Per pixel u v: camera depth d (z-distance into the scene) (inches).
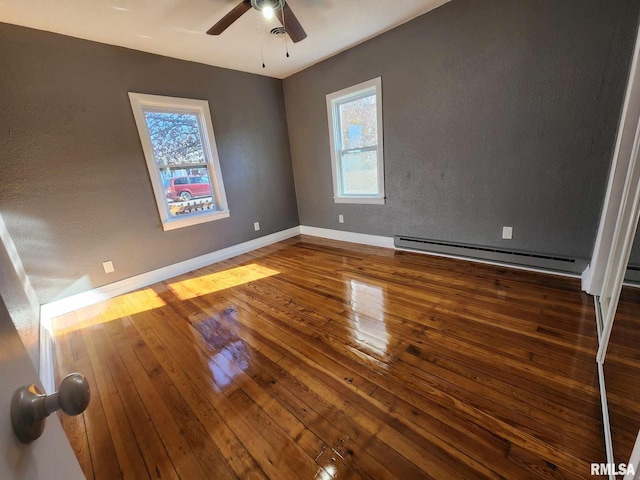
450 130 111.0
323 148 158.4
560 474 41.0
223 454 48.0
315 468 44.7
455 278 104.3
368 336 75.6
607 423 45.6
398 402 55.1
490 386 56.8
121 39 104.0
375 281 108.3
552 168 92.5
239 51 121.5
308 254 148.9
